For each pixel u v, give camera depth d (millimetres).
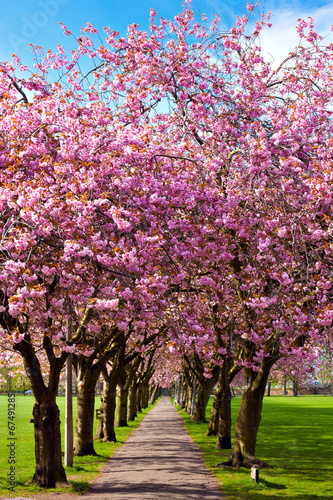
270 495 11297
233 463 15000
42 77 11797
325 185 9773
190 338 9930
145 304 9586
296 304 10828
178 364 42969
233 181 11797
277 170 10844
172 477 13453
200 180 11094
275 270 11070
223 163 10922
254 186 10945
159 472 14250
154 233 8797
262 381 14633
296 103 11805
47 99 10312
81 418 17469
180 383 58656
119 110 11805
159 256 9398
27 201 8273
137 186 9508
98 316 12234
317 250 10797
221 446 19641
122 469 14797
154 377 57531
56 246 8719
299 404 62031
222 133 12242
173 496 11016
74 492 11156
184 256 9906
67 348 10805
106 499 10555
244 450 14977
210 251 10297
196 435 24734
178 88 12031
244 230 10734
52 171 9703
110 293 8945
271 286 11211
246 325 12898
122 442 21938
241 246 12492
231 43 12297
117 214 8141
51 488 11438
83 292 8992
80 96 11586
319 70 12258
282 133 10656
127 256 8094
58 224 8586
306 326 11016
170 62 11797
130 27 12469
